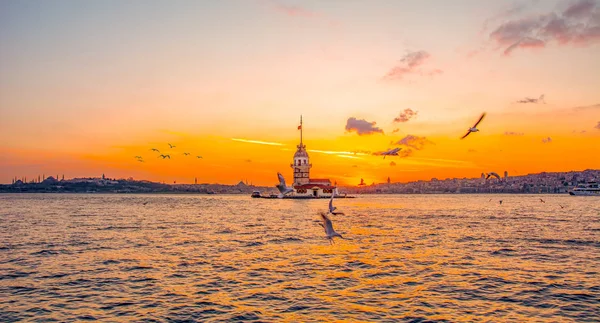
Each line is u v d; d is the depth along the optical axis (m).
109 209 137.38
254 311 25.25
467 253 43.91
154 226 74.56
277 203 198.00
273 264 38.03
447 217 99.56
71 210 129.12
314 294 28.62
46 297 27.83
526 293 28.72
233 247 48.06
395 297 27.95
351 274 34.16
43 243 51.38
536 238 56.28
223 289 29.77
